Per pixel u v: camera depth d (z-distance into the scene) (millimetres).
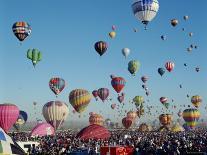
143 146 38969
